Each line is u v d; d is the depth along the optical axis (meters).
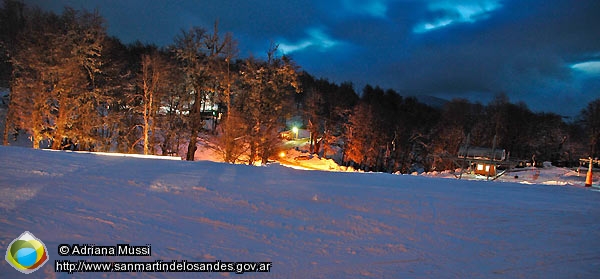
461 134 60.78
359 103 69.12
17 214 6.12
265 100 40.84
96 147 41.25
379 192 9.73
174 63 45.88
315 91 66.00
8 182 8.19
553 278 4.98
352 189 9.95
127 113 43.22
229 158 39.53
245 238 5.98
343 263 5.23
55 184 8.29
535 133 65.50
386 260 5.40
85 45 35.31
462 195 9.97
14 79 36.47
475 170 42.62
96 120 38.41
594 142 58.91
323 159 57.62
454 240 6.34
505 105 63.50
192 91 42.19
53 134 35.72
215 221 6.69
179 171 11.14
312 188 9.74
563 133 65.69
